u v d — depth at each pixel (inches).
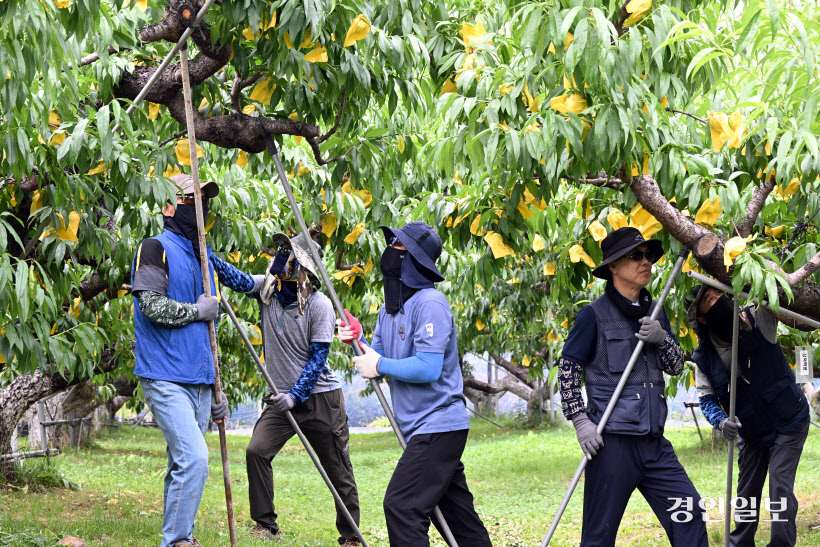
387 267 197.0
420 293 192.2
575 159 183.9
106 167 195.6
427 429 185.2
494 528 397.1
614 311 199.2
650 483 192.9
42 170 206.2
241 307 424.2
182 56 192.5
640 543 323.6
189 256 209.5
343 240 324.8
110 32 182.7
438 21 233.3
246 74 220.1
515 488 581.0
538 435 1051.3
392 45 203.3
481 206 230.2
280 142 234.7
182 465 193.6
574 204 274.2
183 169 241.8
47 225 210.8
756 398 241.8
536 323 616.1
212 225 303.7
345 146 248.8
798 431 242.7
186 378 199.8
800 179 179.3
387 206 309.4
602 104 171.9
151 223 262.8
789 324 235.0
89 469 560.7
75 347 257.3
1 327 208.4
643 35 183.0
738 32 167.8
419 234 193.0
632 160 181.8
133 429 1341.0
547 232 253.0
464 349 750.5
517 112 185.5
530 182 202.7
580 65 163.6
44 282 206.4
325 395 281.6
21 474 386.0
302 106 216.2
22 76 152.6
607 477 189.2
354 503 287.9
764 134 190.2
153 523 291.0
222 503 395.9
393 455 922.7
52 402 627.2
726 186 193.2
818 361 348.5
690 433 970.1
